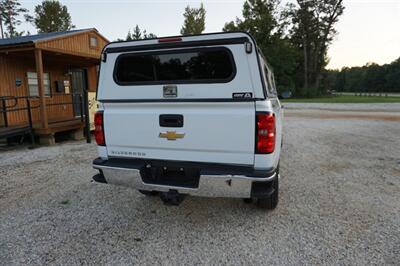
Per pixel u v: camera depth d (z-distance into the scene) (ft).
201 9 108.27
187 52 8.08
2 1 103.60
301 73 142.31
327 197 11.46
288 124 36.76
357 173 14.83
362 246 7.77
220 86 7.68
